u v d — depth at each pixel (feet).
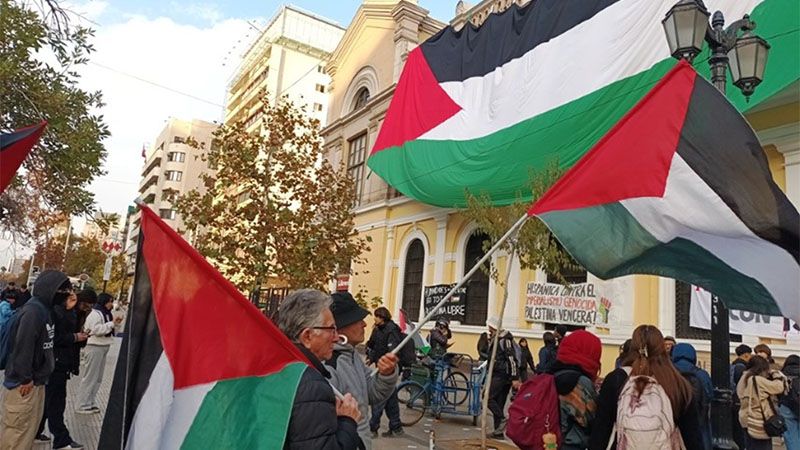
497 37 48.01
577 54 38.73
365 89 83.20
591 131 36.14
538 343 46.14
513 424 11.93
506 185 41.60
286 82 205.77
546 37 42.19
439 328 38.68
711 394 17.15
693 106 11.23
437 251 60.54
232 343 7.88
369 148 76.84
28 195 29.89
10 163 11.89
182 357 7.90
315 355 8.45
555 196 11.46
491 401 30.48
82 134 22.09
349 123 83.66
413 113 55.16
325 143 89.40
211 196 28.71
